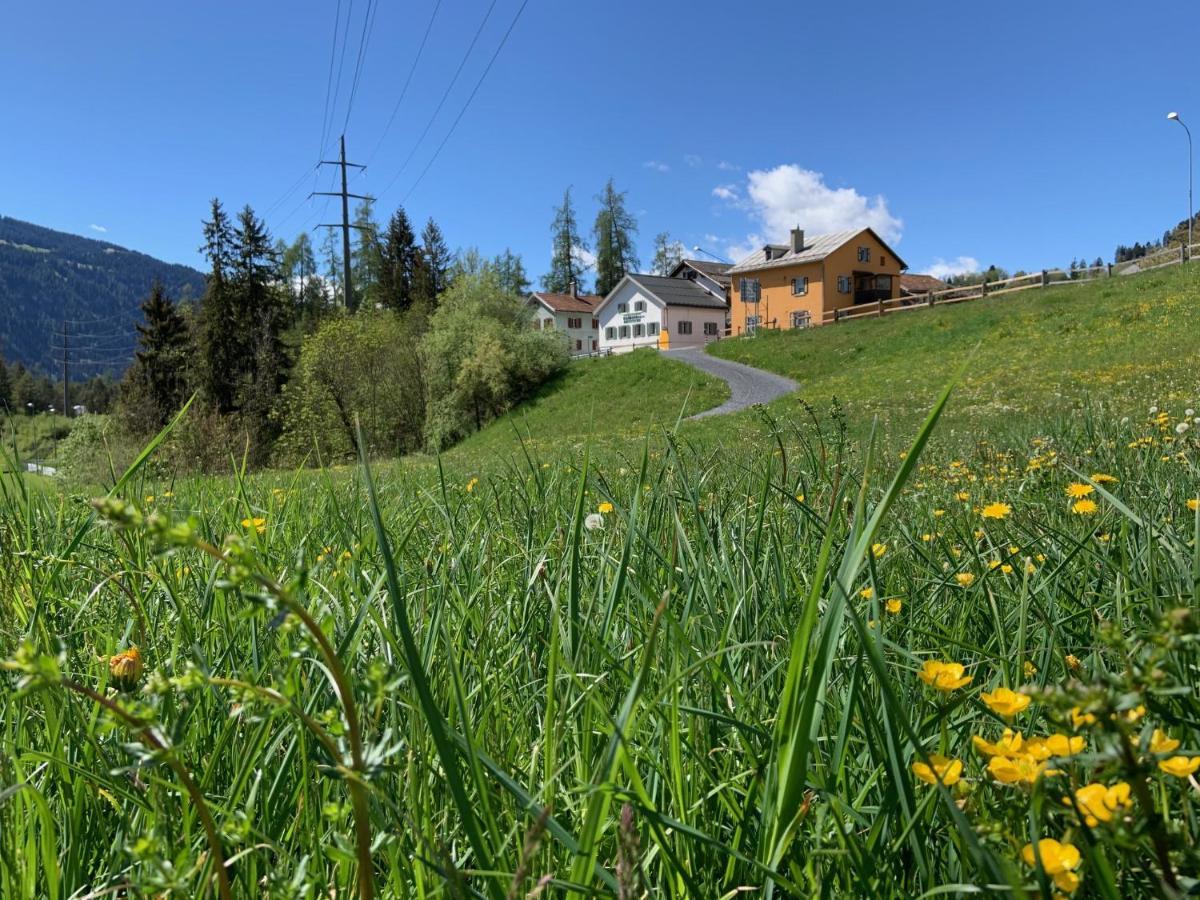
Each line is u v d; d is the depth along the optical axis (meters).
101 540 2.59
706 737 1.27
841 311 58.66
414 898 0.94
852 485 2.05
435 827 1.11
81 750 1.29
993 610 1.47
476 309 60.22
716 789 1.08
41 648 1.55
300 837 1.10
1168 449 4.22
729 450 5.42
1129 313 31.22
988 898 0.77
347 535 2.73
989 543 2.29
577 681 1.27
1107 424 6.12
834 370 41.12
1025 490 3.50
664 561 1.78
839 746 1.08
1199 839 0.88
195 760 1.31
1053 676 1.38
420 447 43.38
